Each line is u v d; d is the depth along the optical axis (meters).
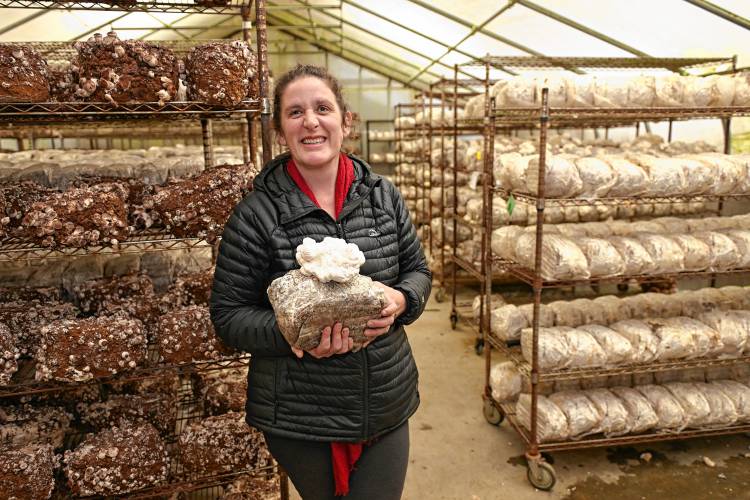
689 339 2.60
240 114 2.07
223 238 1.38
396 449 1.44
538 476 2.46
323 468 1.39
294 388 1.34
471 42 5.73
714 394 2.68
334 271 1.20
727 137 3.75
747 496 2.40
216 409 2.29
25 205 1.86
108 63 1.64
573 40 4.45
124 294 2.28
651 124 4.90
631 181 2.52
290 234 1.35
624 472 2.58
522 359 2.68
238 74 1.78
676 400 2.66
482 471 2.62
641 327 2.66
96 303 2.24
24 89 1.56
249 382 1.42
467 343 4.30
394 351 1.40
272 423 1.35
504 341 2.91
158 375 1.88
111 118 1.96
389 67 9.98
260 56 1.83
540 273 2.42
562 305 2.93
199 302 2.20
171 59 1.74
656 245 2.61
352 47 9.65
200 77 1.74
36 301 2.22
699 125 4.31
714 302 2.92
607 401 2.60
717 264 2.65
